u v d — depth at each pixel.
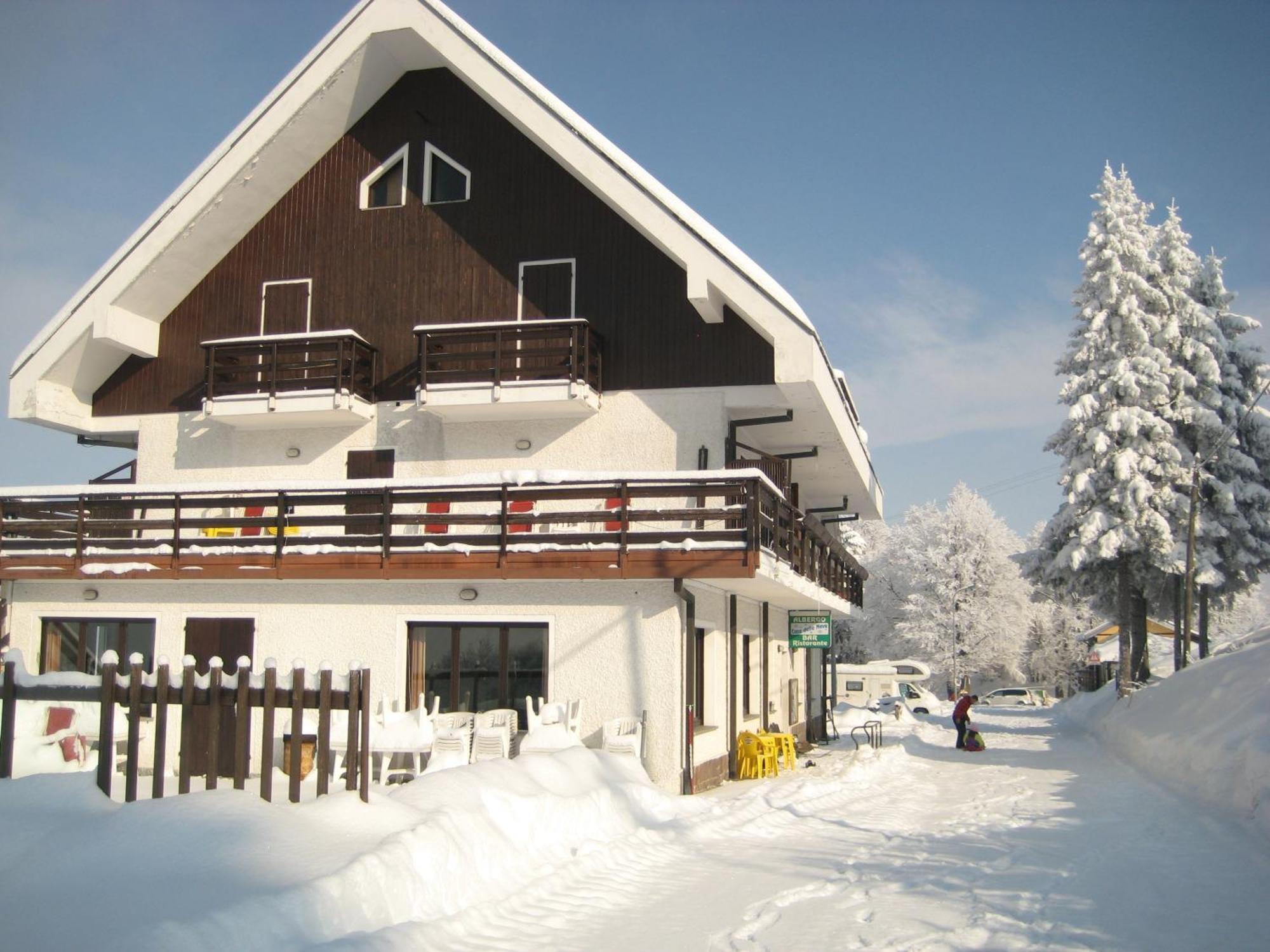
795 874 9.59
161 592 16.56
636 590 14.94
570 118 17.52
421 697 15.32
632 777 13.08
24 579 16.77
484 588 15.45
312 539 15.77
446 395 17.78
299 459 19.30
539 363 18.30
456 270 19.09
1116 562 34.38
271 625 16.12
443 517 15.36
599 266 18.53
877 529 80.00
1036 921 7.74
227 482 19.45
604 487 15.26
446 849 7.85
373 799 8.21
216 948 5.49
